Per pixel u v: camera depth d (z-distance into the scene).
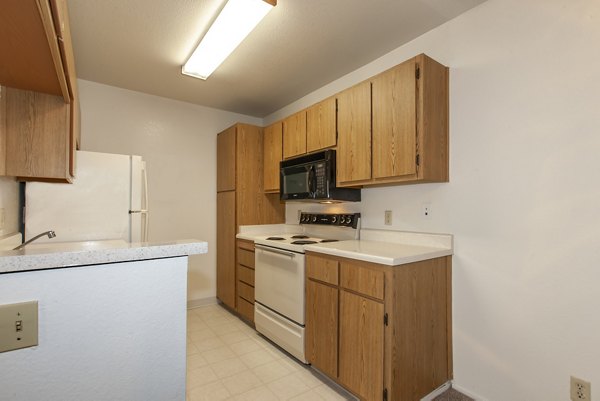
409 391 1.60
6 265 0.64
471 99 1.80
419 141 1.74
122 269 0.80
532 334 1.54
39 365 0.69
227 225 3.31
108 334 0.78
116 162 2.22
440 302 1.80
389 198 2.28
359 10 1.81
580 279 1.39
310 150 2.58
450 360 1.86
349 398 1.79
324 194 2.32
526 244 1.57
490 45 1.72
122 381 0.79
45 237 1.96
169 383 0.86
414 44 2.12
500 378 1.65
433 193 1.99
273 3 1.66
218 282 3.51
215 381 1.96
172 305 0.87
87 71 2.63
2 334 0.65
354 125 2.15
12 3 0.64
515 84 1.62
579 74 1.41
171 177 3.30
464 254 1.82
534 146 1.55
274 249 2.41
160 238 3.23
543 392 1.49
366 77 2.49
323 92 2.94
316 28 1.99
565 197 1.44
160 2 1.74
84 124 2.82
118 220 2.21
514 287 1.61
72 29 2.00
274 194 3.41
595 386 1.34
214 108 3.60
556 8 1.48
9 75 1.08
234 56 2.37
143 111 3.13
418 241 2.04
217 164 3.60
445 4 1.76
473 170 1.79
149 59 2.42
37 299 0.69
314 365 2.01
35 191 1.94
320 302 1.97
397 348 1.55
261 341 2.55
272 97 3.24
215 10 1.81
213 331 2.76
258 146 3.31
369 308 1.63
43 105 1.28
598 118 1.35
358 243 2.19
